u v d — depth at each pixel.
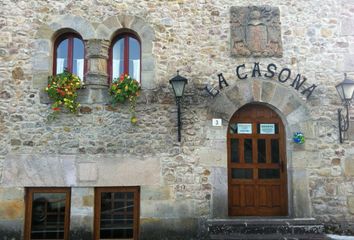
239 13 6.25
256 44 6.18
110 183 5.86
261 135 6.27
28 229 5.82
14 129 5.88
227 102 6.09
